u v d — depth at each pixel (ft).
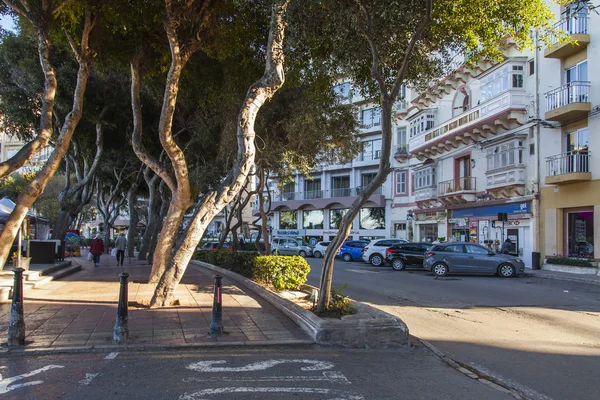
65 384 17.06
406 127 130.31
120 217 236.43
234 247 61.05
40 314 28.76
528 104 78.79
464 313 34.81
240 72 47.80
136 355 21.08
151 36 41.91
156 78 50.49
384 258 85.76
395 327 23.99
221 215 218.79
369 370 19.77
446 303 39.58
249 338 23.91
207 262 68.13
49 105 36.04
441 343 25.44
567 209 71.92
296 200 167.32
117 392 16.29
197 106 58.80
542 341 25.98
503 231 77.97
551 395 17.19
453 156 100.94
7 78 56.95
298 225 170.71
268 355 21.59
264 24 43.32
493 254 64.44
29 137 63.00
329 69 41.45
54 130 63.52
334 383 17.83
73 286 42.45
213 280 47.50
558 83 72.90
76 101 38.06
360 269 77.71
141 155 39.11
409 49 27.86
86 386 16.88
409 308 36.83
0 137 175.73
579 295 45.01
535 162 76.69
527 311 35.70
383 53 35.83
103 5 37.88
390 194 137.28
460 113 98.02
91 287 41.73
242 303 33.30
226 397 15.98
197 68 48.98
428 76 39.68
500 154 84.74
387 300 40.88
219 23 40.93
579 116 68.74
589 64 67.41
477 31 36.58
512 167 80.18
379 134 143.33
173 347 22.17
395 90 27.63
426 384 18.12
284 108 54.75
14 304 22.07
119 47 44.14
